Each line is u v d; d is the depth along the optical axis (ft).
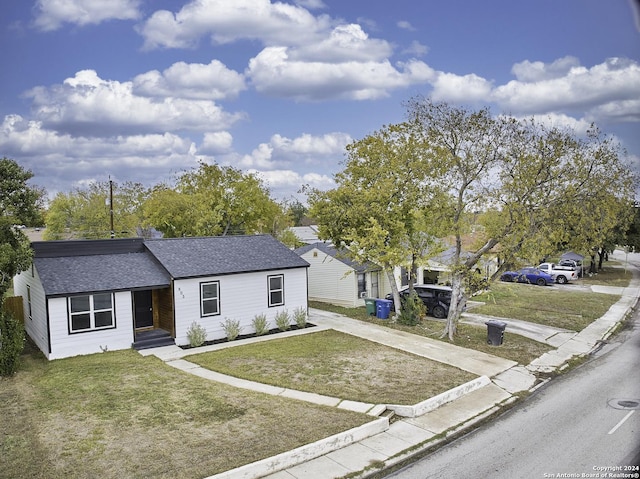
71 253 67.87
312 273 104.37
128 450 33.32
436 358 59.21
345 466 32.96
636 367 58.54
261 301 74.64
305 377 50.85
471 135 66.28
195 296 67.67
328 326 77.30
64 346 59.06
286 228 157.89
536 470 32.48
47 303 57.62
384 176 78.59
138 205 163.22
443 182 73.41
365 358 58.34
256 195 135.54
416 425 40.24
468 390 48.62
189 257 71.87
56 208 150.61
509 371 55.77
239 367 54.65
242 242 81.82
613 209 70.28
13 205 55.42
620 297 114.01
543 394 49.19
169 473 30.27
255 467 31.09
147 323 70.13
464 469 32.78
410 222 79.87
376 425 38.42
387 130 78.28
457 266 67.92
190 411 40.52
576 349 67.31
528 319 85.92
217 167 136.98
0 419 38.47
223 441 34.83
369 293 99.14
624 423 40.60
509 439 37.88
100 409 40.78
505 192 64.95
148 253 72.54
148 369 53.21
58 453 32.76
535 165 63.10
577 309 96.94
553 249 66.39
